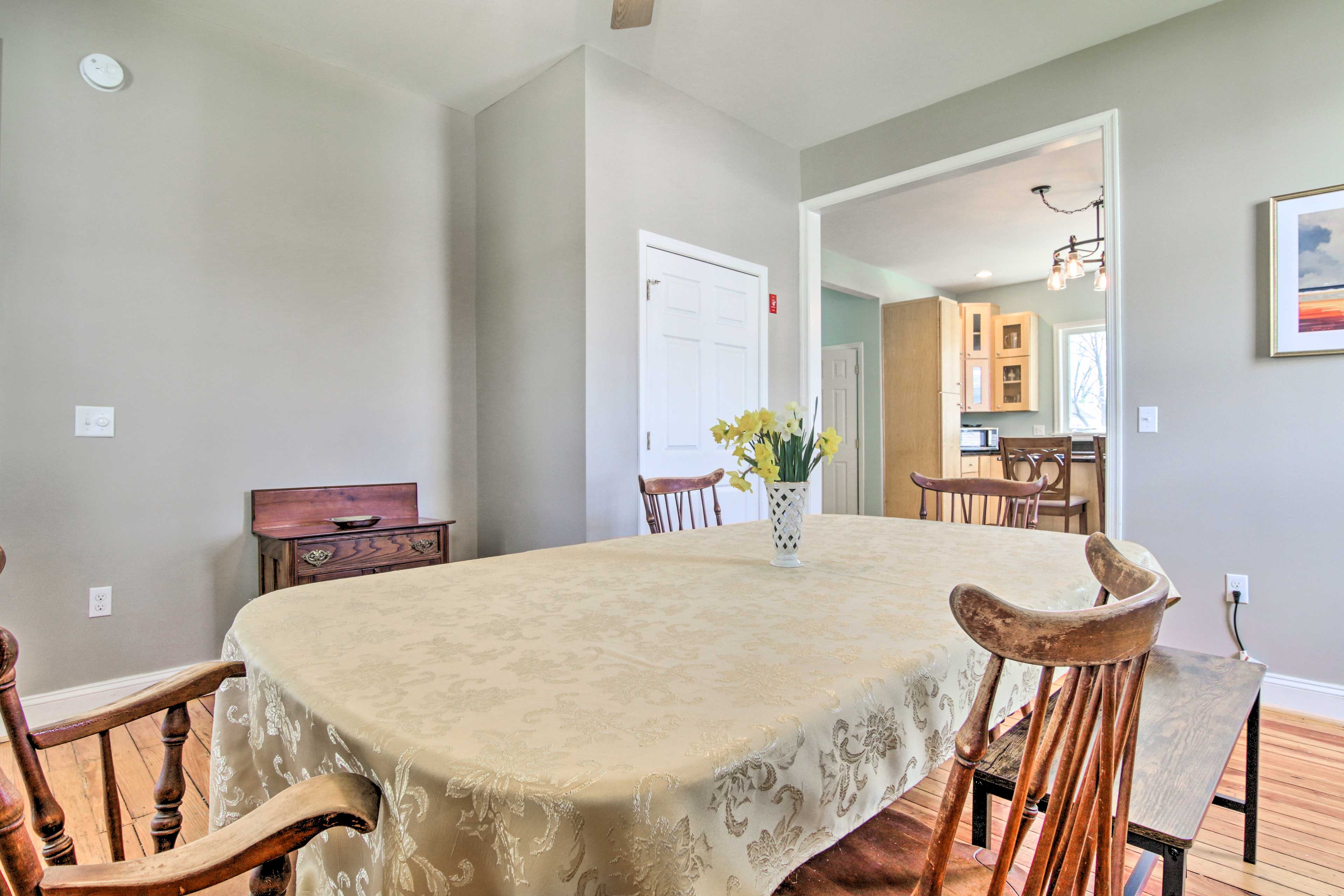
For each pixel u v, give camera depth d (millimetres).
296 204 2793
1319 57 2283
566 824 508
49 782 1863
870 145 3527
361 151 2984
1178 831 862
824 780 662
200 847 540
